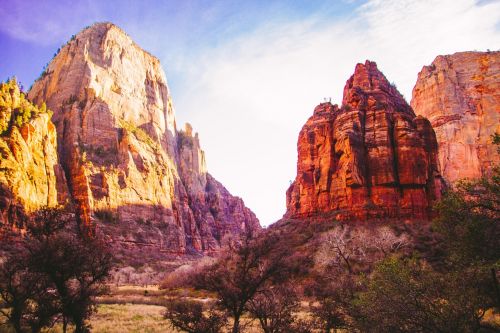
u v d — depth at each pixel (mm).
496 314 19125
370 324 18297
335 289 27000
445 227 16797
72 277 23047
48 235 22953
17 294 21531
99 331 28812
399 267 17859
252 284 22297
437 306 15977
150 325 32562
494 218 15250
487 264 14688
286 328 22297
